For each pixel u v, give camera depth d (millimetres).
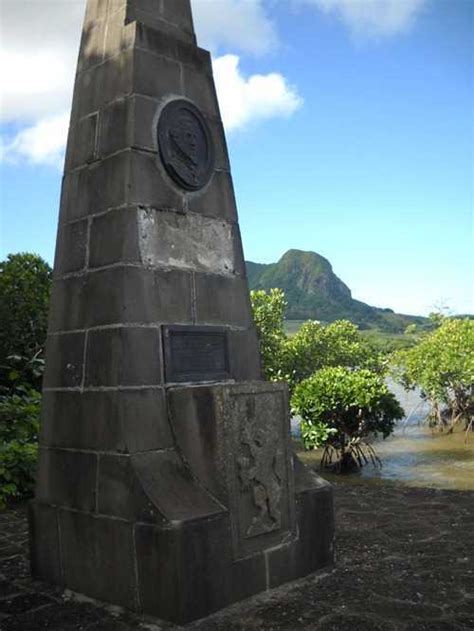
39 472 4141
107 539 3645
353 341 18438
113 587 3609
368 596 3643
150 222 3904
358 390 10617
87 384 3857
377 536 4809
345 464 11312
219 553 3500
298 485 4102
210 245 4230
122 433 3617
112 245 3842
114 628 3320
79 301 3986
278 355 17422
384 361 18109
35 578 4102
